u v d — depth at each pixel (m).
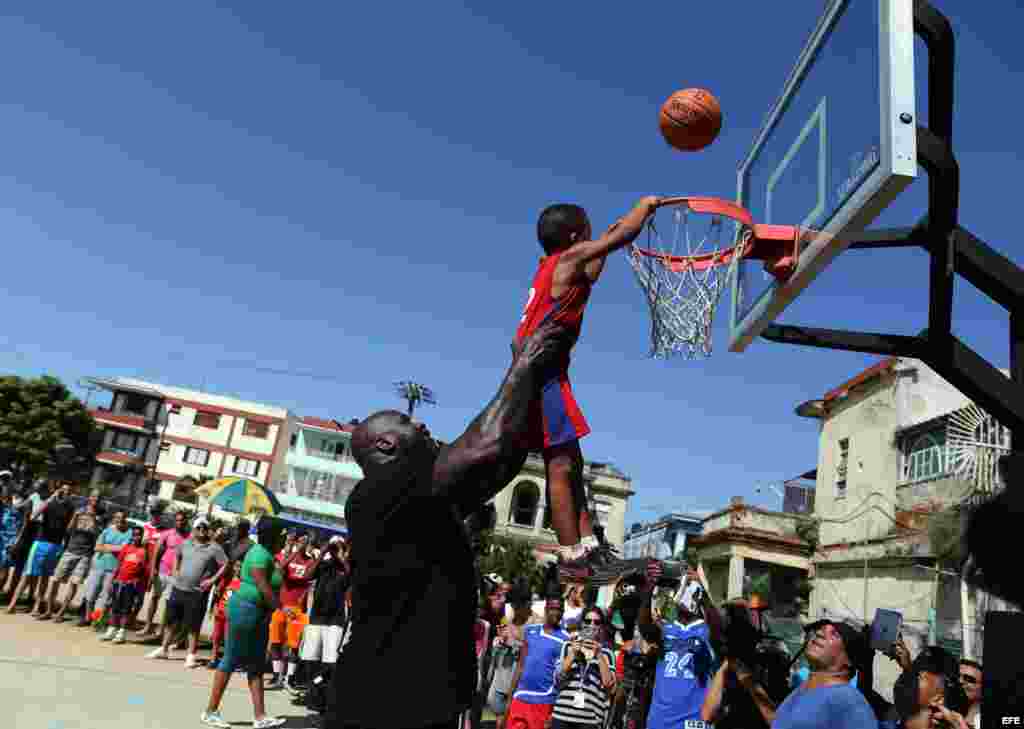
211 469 54.22
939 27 4.13
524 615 8.88
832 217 4.21
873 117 3.86
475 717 7.91
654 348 4.68
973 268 4.47
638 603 7.64
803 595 20.66
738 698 5.27
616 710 8.48
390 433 2.10
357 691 1.96
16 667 7.83
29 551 11.98
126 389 53.72
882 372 18.73
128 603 10.54
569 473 2.48
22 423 43.06
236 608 6.93
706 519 25.66
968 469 15.05
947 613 14.56
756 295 5.24
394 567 1.99
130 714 6.72
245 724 7.14
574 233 2.68
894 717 4.78
